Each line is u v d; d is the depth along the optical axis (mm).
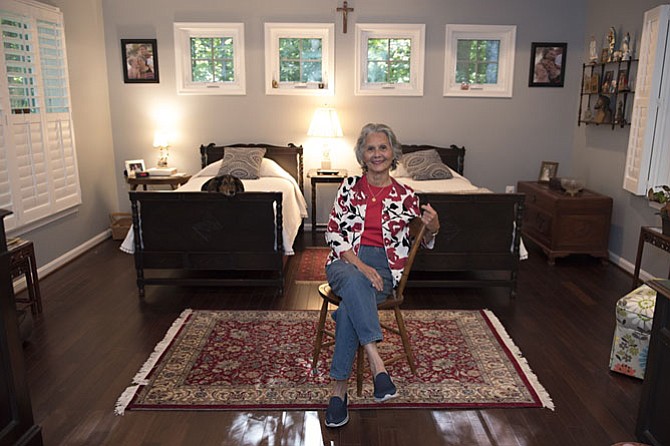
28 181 3844
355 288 2146
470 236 3566
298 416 2301
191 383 2551
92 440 2125
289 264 4469
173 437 2150
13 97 3666
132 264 4430
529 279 4148
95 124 5055
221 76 5422
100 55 5176
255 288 3881
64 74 4355
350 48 5262
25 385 1947
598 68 4887
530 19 5219
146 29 5238
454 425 2238
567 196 4492
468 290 3891
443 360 2787
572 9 5199
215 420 2264
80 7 4746
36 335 3070
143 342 2990
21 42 3752
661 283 1935
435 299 3699
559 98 5375
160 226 3555
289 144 5457
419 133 5457
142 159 5492
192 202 3486
